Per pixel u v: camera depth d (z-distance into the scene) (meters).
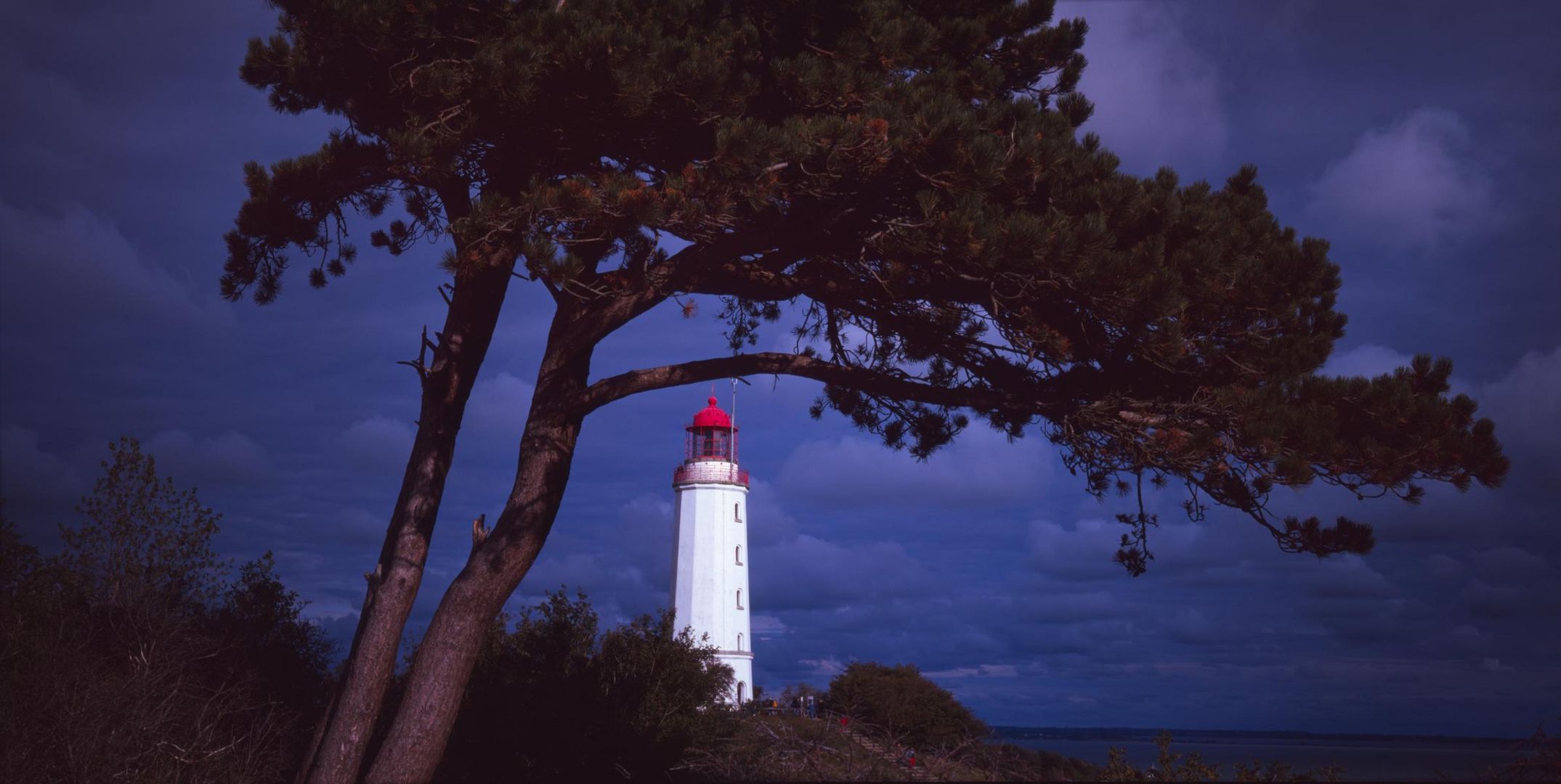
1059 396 10.21
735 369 10.77
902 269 9.38
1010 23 11.80
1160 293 8.53
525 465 10.44
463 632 9.92
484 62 9.09
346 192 11.94
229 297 12.58
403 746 9.55
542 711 15.65
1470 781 8.43
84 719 10.82
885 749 8.81
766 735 9.28
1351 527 9.46
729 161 8.70
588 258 10.19
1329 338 10.46
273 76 11.07
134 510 13.68
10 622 11.96
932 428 13.22
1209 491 9.82
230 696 12.93
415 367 11.09
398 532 10.91
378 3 9.30
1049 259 8.69
